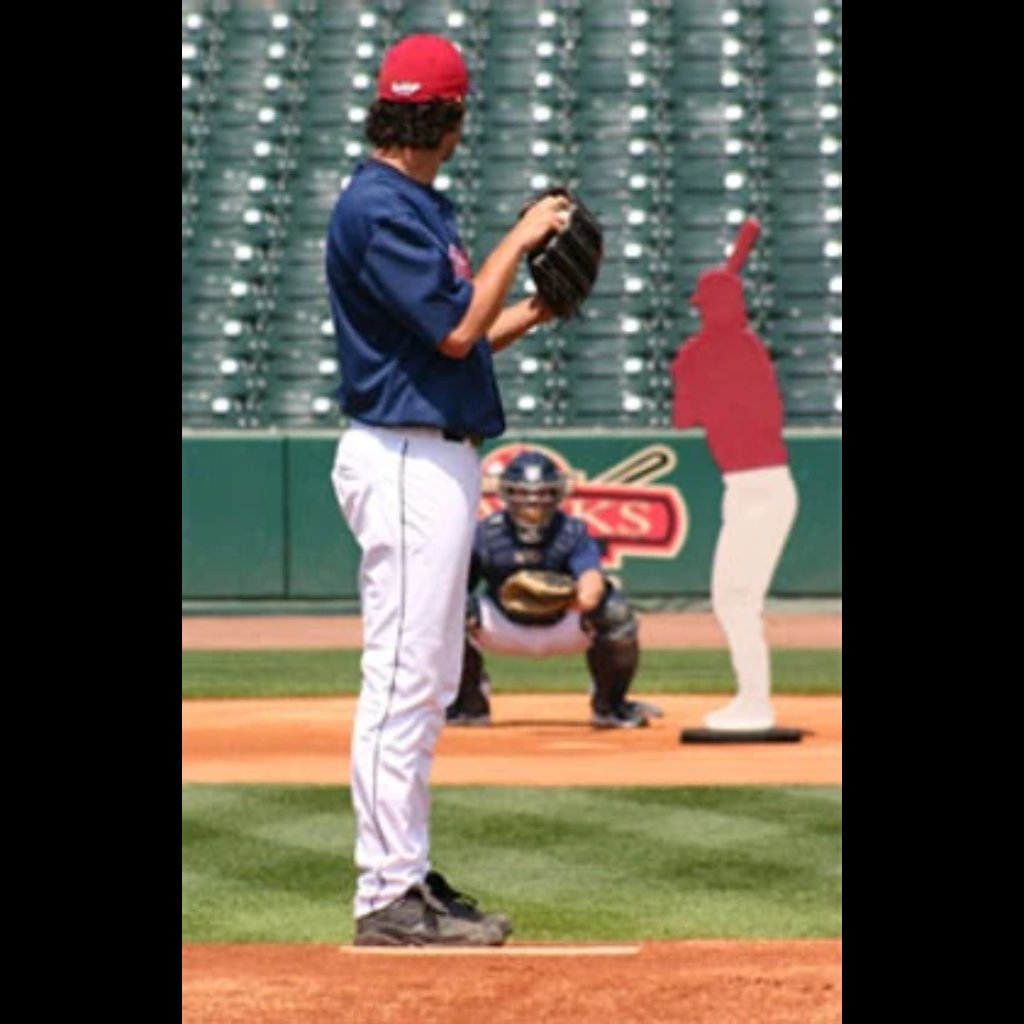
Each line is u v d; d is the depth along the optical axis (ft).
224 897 75.87
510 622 121.49
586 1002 52.70
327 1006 52.54
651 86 266.98
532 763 108.17
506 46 271.28
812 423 236.22
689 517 211.61
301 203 259.39
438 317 59.98
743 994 53.16
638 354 242.37
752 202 256.52
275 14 276.00
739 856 82.94
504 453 211.61
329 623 207.41
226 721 129.39
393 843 61.52
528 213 62.59
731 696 141.69
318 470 213.25
